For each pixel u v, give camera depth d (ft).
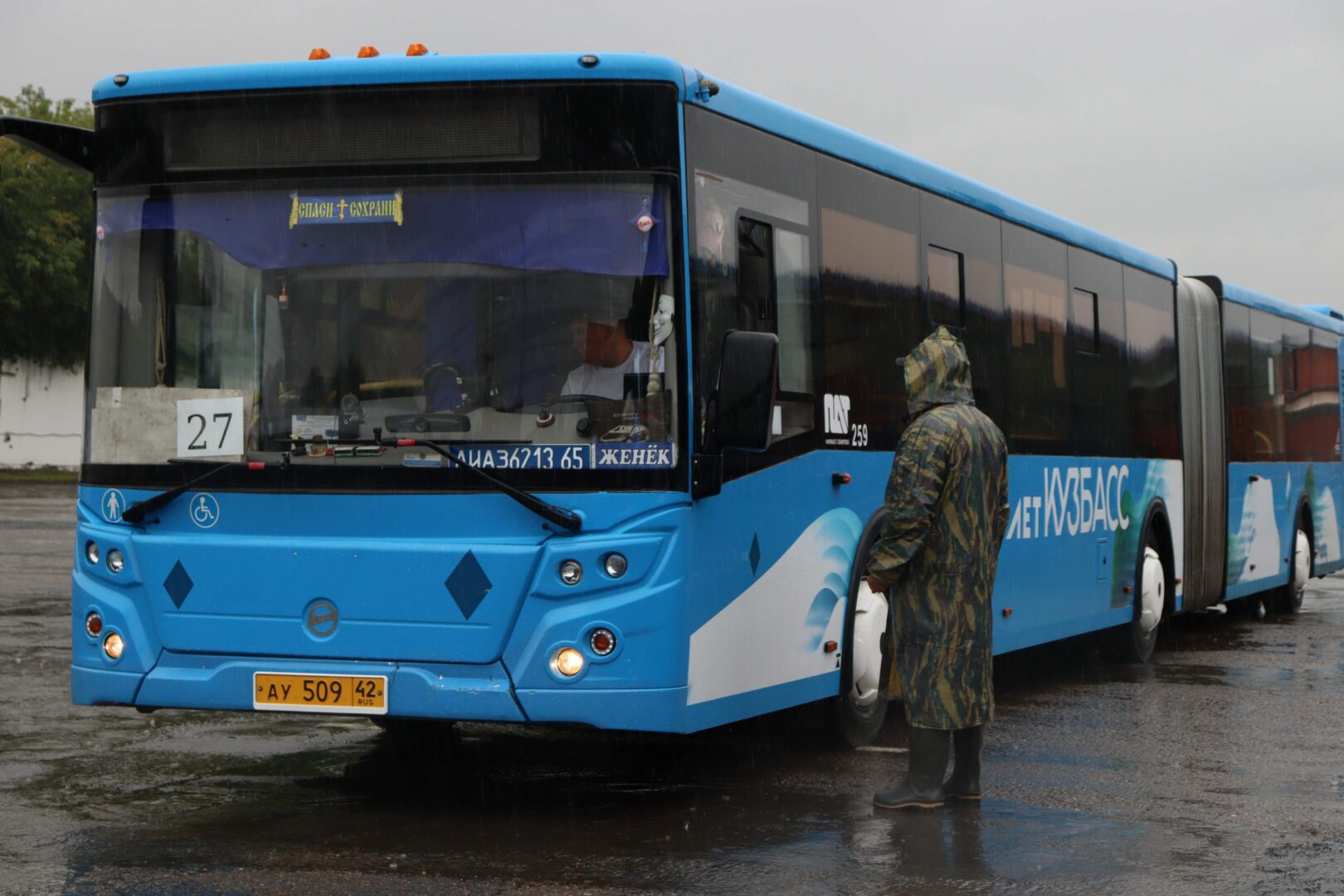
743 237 25.35
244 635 23.41
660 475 22.84
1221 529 53.06
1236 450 54.80
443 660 22.76
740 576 24.85
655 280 23.13
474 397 23.13
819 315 27.91
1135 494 45.09
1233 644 51.13
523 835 22.34
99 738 29.60
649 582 22.67
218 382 23.95
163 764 27.30
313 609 23.17
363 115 23.73
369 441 23.22
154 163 24.47
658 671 22.67
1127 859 21.66
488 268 23.31
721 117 24.88
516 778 26.68
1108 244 43.91
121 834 22.12
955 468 23.49
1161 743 31.35
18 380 174.70
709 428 23.62
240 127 24.09
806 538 27.25
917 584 23.89
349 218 23.70
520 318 23.21
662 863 20.84
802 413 27.17
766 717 30.14
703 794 25.57
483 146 23.47
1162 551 47.67
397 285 23.47
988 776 27.63
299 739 29.99
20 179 169.89
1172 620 59.62
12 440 174.50
